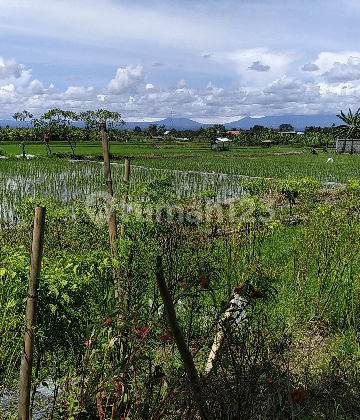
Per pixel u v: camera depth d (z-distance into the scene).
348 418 4.16
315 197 13.49
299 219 12.30
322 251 7.81
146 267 3.95
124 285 3.94
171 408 3.75
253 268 6.19
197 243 5.18
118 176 26.72
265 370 3.53
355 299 6.52
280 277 7.46
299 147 96.62
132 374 3.82
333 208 8.70
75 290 3.60
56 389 3.75
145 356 3.23
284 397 4.01
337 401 4.42
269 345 4.23
